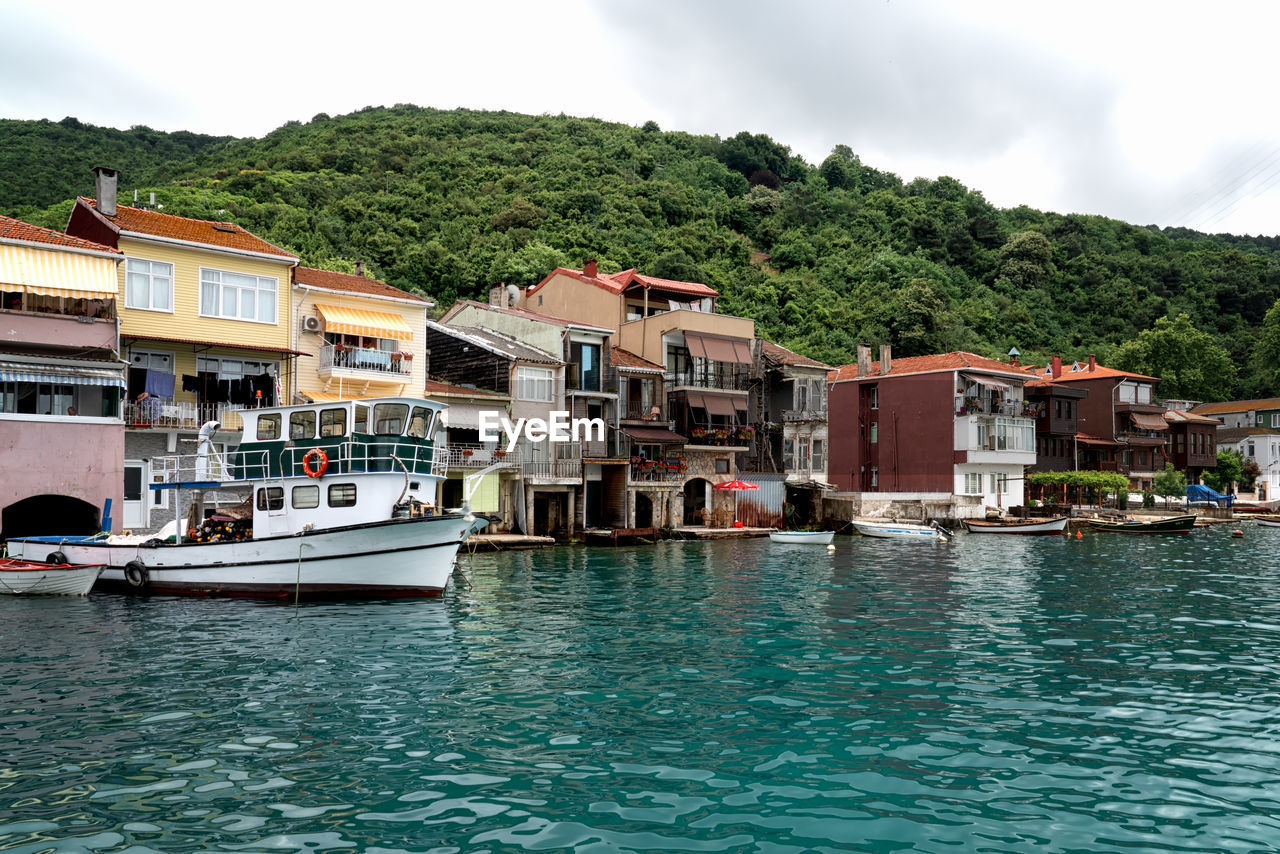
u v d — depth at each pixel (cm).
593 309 5466
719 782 954
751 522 5225
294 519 2381
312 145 10369
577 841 802
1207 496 6931
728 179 11856
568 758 1025
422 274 7256
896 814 873
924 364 6006
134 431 3183
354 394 3803
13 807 873
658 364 5097
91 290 2919
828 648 1680
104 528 2898
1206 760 1036
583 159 10350
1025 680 1423
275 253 3591
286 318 3638
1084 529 5612
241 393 3434
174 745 1064
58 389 2920
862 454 6147
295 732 1117
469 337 4606
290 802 889
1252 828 846
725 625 1936
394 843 795
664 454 4981
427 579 2330
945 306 9469
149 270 3294
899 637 1800
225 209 7331
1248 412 8712
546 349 4647
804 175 13550
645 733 1121
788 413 5922
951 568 3244
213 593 2325
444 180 9281
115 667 1484
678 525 4844
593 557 3625
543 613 2094
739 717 1196
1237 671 1498
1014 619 2042
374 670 1470
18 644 1686
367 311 3884
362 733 1115
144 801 889
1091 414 7500
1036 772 993
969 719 1195
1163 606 2272
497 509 4200
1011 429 5966
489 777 963
